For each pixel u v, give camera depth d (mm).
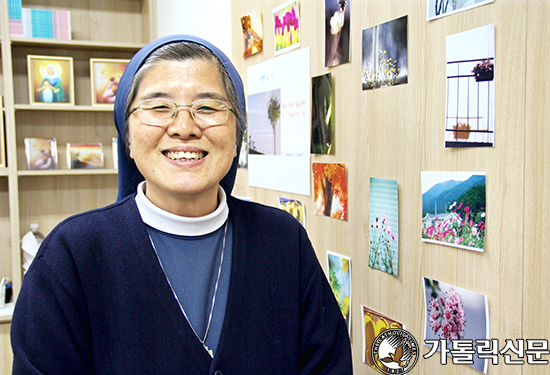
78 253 748
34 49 2650
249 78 1901
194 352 747
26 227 2721
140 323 740
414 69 1069
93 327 744
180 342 744
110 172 2635
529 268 835
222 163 781
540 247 813
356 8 1250
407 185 1109
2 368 2340
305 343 914
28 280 732
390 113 1152
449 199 992
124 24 2873
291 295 889
